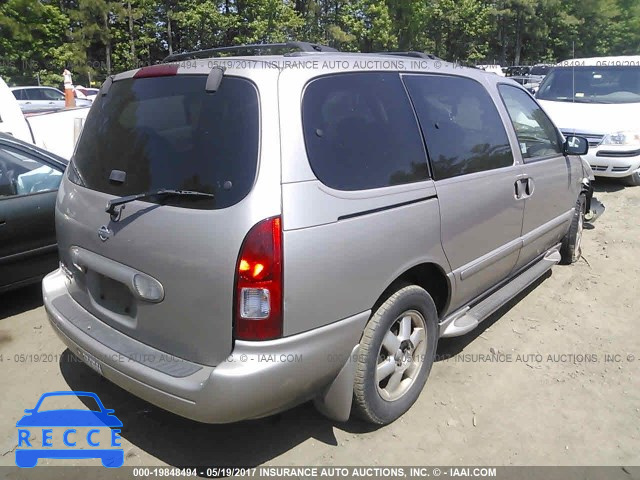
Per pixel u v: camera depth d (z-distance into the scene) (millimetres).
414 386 3168
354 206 2561
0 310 4586
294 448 2924
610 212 7477
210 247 2311
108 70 35000
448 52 39000
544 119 4543
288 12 31484
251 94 2416
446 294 3316
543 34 43531
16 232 4281
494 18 42031
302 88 2521
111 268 2695
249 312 2297
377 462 2828
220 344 2365
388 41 32000
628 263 5594
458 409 3240
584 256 5801
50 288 3287
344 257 2494
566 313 4496
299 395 2527
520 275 4359
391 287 2891
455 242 3211
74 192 3016
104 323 2871
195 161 2457
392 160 2840
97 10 33062
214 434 3037
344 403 2711
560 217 4738
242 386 2285
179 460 2842
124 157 2752
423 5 33469
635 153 8422
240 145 2367
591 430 3070
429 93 3240
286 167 2361
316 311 2428
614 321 4363
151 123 2699
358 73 2838
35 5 29250
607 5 43031
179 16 32469
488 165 3570
